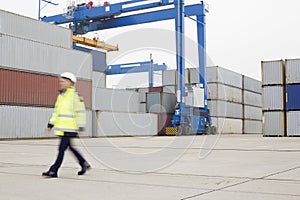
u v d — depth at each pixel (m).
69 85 6.88
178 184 6.00
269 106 34.31
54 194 5.11
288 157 11.27
